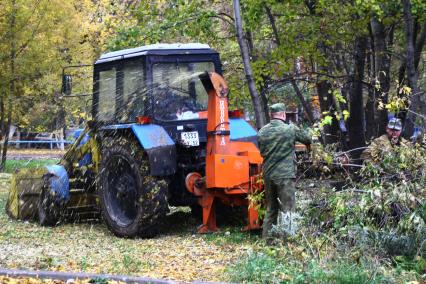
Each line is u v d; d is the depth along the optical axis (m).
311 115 15.48
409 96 10.20
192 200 10.07
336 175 8.88
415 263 6.98
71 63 22.28
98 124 10.59
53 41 21.45
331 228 7.68
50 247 8.85
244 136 10.04
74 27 21.89
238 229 9.73
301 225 7.88
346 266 6.42
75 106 21.97
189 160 10.03
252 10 12.90
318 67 14.55
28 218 11.82
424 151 7.97
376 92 13.59
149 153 9.34
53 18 21.31
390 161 7.93
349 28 12.90
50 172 11.21
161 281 6.29
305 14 13.30
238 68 14.37
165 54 9.91
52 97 22.70
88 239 9.63
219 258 7.77
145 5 12.94
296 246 7.46
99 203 10.66
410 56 11.28
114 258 7.89
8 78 21.17
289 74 14.84
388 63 13.55
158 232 9.61
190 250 8.41
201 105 10.05
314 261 6.57
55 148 37.19
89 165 11.27
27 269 7.20
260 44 15.31
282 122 8.46
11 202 12.23
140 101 9.88
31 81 21.75
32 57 21.09
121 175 10.05
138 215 9.52
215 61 10.18
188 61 10.04
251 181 9.09
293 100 18.28
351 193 7.70
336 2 12.73
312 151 8.68
